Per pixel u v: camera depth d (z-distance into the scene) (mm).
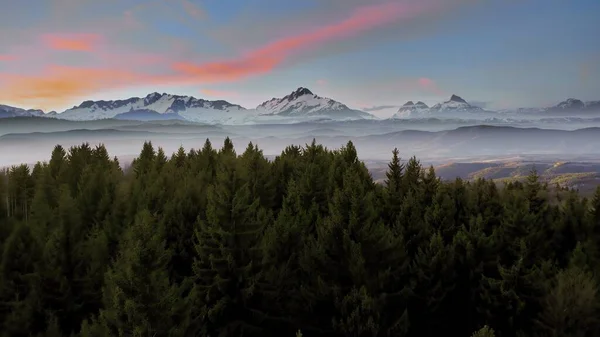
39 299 25781
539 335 26750
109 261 33062
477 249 32750
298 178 55531
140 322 19250
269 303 28047
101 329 21250
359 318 23703
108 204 45531
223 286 26828
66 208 36750
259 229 28703
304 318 27562
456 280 32312
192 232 38875
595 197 42781
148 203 43938
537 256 36469
